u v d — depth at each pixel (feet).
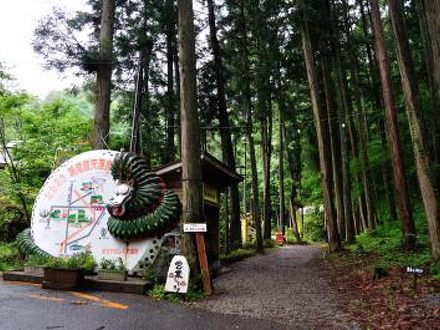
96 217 32.19
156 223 30.07
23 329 17.94
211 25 62.95
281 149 92.32
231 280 34.50
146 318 20.72
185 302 25.22
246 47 65.87
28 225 46.37
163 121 62.64
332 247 51.52
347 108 63.82
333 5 60.29
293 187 106.32
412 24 53.67
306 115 84.38
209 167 39.58
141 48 51.88
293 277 36.06
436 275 27.02
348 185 61.31
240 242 61.52
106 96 41.09
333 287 30.40
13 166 46.09
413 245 38.75
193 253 28.30
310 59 54.08
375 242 51.01
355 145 66.90
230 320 21.06
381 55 40.50
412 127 33.19
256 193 64.44
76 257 29.58
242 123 69.36
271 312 22.89
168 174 37.70
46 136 48.26
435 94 40.81
